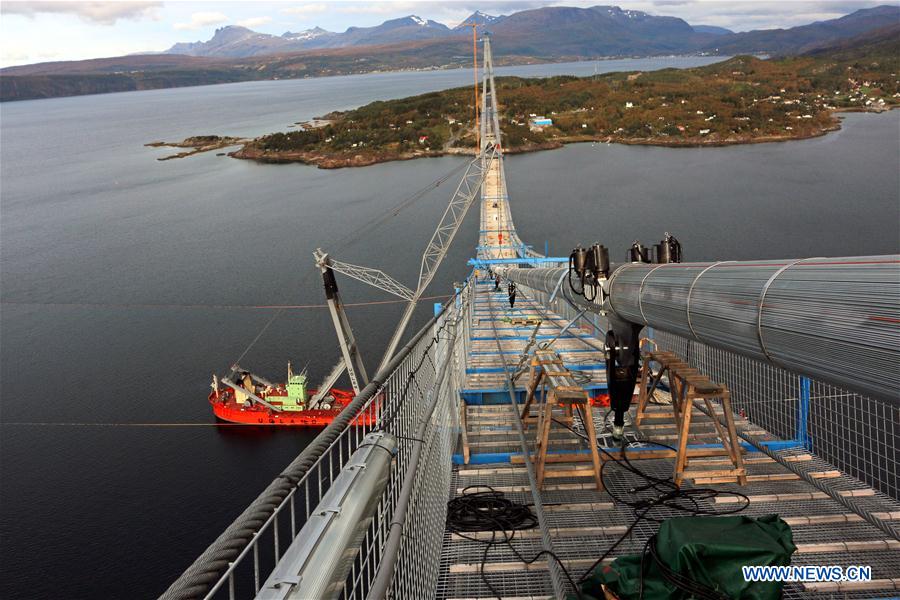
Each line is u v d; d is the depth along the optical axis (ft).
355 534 5.79
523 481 17.79
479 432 21.59
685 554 10.43
